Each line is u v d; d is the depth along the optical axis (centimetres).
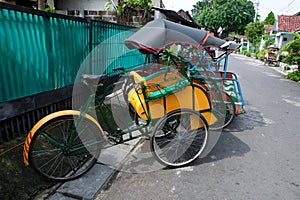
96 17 825
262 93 772
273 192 261
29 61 337
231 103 430
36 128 243
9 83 311
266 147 372
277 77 1172
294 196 256
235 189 264
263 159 333
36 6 685
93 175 275
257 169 306
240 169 304
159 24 301
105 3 825
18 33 315
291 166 318
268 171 303
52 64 380
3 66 301
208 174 290
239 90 459
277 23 2516
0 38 293
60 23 385
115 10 803
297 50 1135
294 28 2317
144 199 242
